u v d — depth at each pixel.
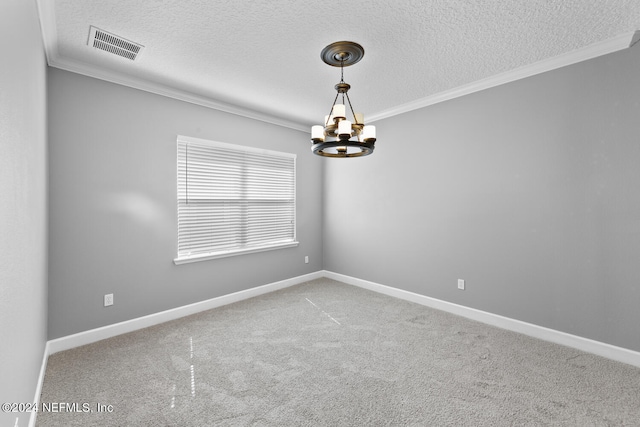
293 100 3.39
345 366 2.20
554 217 2.57
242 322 3.00
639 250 2.19
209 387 1.95
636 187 2.20
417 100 3.43
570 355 2.35
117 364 2.22
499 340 2.61
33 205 1.59
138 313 2.85
